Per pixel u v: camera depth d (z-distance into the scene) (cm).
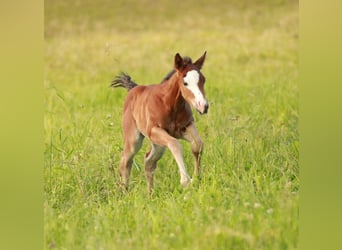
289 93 1825
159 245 908
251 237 879
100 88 2080
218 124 1474
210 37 2947
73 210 1095
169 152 1366
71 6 3625
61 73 2481
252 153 1262
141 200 1103
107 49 1717
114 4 3684
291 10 3381
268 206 983
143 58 2634
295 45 2714
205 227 924
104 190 1218
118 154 1353
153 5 3678
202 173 1188
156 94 1207
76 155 1302
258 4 3566
